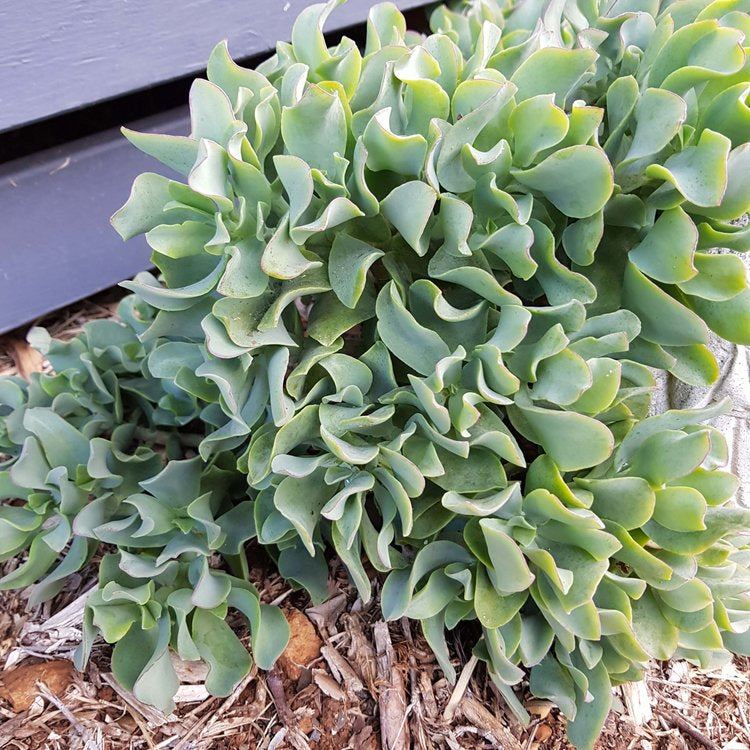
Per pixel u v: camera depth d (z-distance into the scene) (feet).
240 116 1.45
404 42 1.86
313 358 1.45
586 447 1.40
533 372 1.43
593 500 1.52
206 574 1.58
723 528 1.49
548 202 1.56
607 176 1.32
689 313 1.41
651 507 1.42
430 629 1.57
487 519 1.42
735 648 1.70
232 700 1.67
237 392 1.48
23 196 2.37
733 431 1.84
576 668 1.52
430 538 1.66
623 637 1.50
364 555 1.91
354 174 1.39
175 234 1.43
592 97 1.64
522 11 1.90
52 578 1.71
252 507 1.74
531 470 1.54
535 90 1.45
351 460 1.37
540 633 1.57
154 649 1.64
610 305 1.55
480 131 1.41
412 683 1.70
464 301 1.55
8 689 1.67
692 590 1.50
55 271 2.53
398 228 1.44
